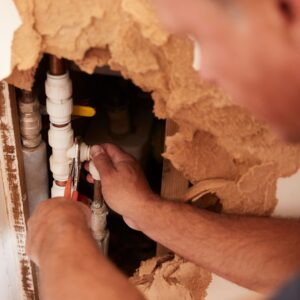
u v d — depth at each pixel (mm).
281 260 755
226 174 792
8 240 962
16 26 633
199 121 713
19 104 790
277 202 806
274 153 746
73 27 636
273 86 382
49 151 941
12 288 1060
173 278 954
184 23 385
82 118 1020
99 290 583
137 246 1194
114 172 813
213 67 399
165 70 663
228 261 776
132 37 634
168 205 799
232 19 368
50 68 734
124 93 1044
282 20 363
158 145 1095
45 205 729
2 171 852
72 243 649
